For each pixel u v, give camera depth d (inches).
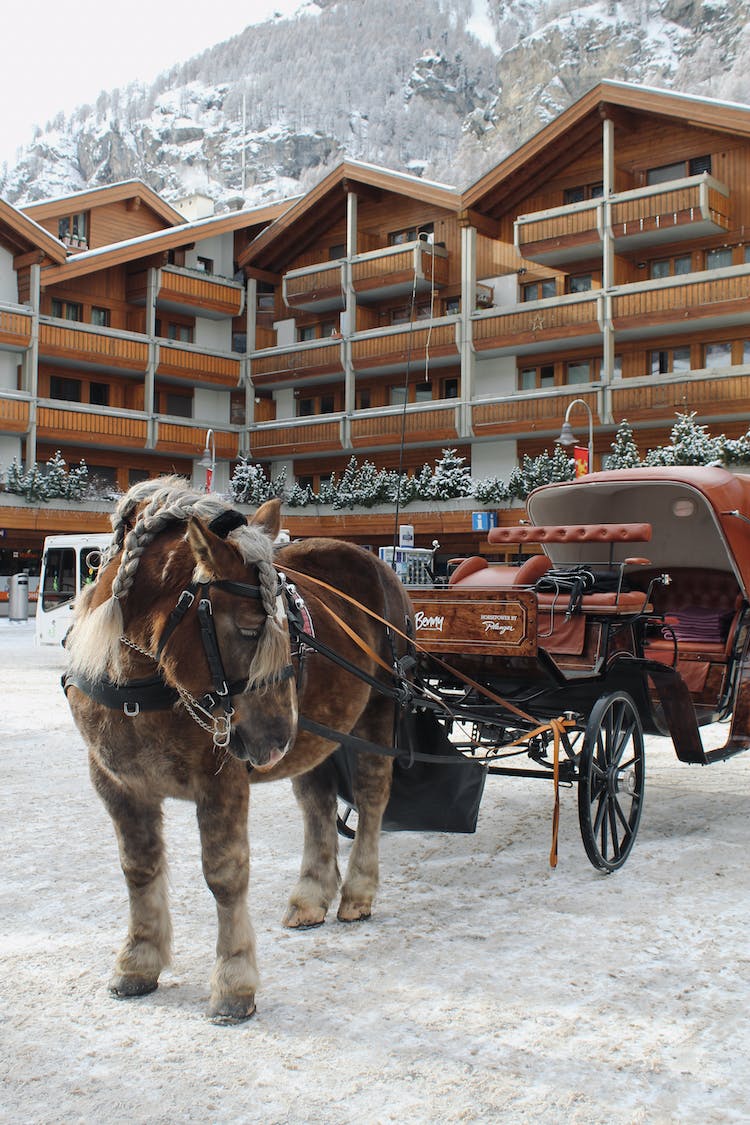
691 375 1107.3
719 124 1120.8
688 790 288.4
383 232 1435.8
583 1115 108.8
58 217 1443.2
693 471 257.9
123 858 139.9
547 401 1208.8
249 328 1525.6
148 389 1403.8
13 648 772.0
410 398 1413.6
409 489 1258.0
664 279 1120.8
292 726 127.5
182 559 130.9
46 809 248.8
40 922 168.4
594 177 1240.2
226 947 133.8
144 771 133.6
